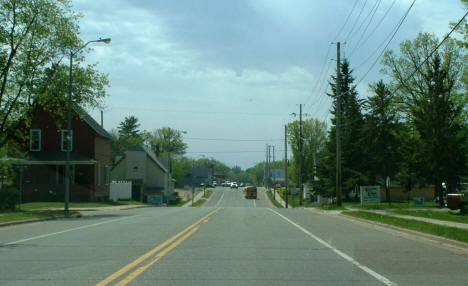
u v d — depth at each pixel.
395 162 46.84
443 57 43.38
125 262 9.77
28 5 29.17
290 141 90.44
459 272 9.03
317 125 89.44
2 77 29.36
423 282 8.05
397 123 46.78
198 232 16.02
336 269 9.20
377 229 18.56
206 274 8.52
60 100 32.00
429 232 15.51
